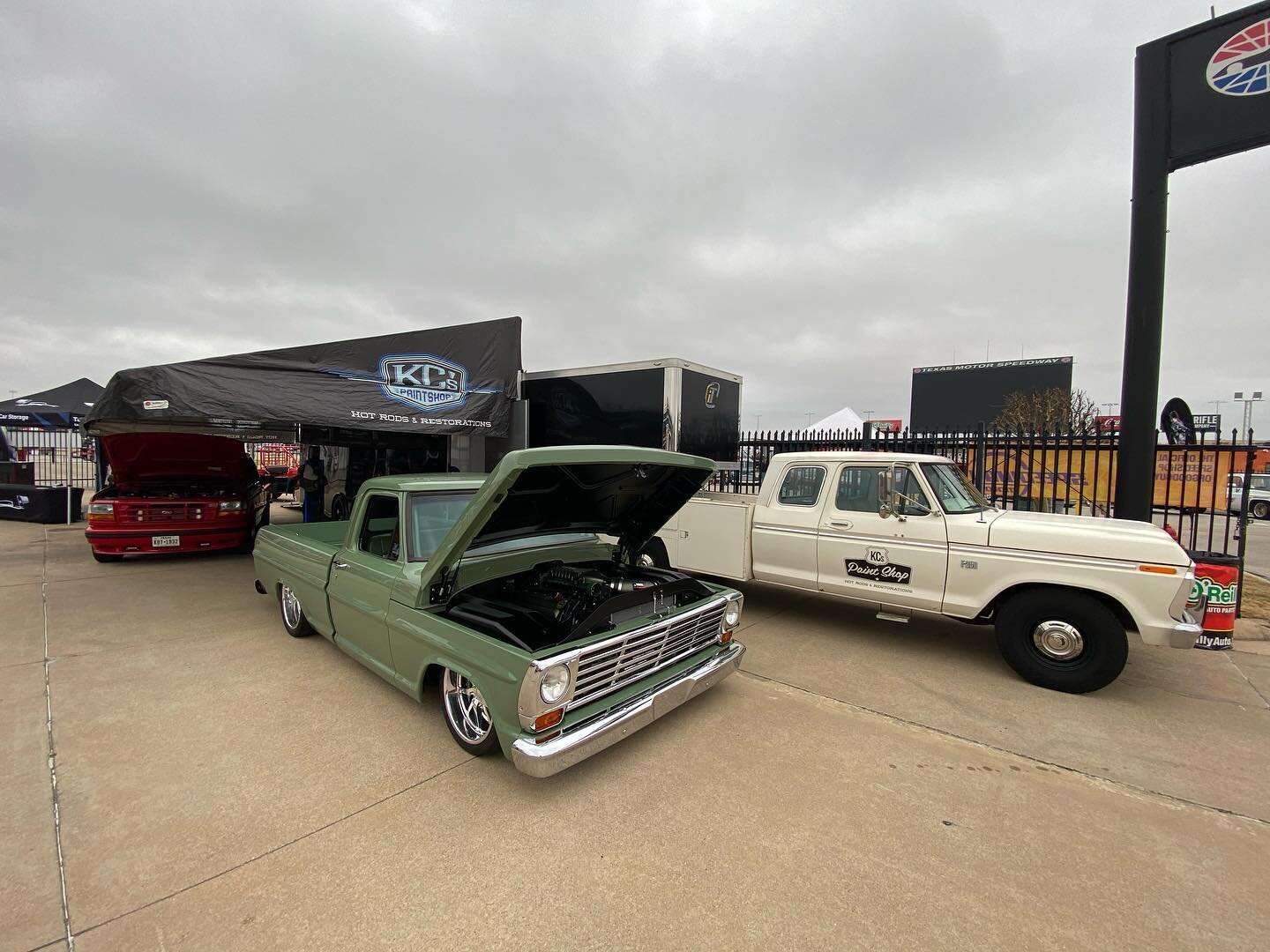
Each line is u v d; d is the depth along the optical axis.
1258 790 3.18
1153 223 6.16
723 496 8.09
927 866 2.54
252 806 2.89
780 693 4.41
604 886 2.39
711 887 2.40
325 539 6.00
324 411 7.50
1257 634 5.92
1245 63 5.65
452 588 3.56
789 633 5.94
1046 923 2.23
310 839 2.65
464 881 2.41
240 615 6.05
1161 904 2.33
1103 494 12.10
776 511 6.15
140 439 8.72
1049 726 3.90
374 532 4.45
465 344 9.14
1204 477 14.20
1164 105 6.05
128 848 2.56
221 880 2.39
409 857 2.55
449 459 10.64
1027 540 4.62
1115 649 4.25
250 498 9.95
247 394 6.95
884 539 5.35
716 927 2.19
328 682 4.36
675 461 3.52
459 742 3.40
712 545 6.55
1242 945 2.14
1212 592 5.27
